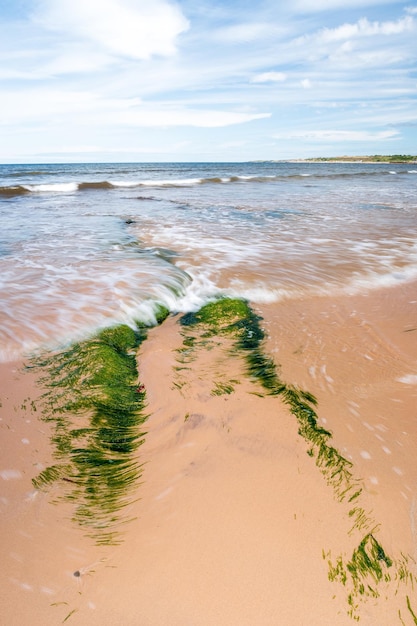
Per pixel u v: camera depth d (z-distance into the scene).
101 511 2.41
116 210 15.28
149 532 2.25
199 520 2.32
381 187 28.94
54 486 2.59
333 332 5.19
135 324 5.29
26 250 8.64
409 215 14.71
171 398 3.60
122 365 4.17
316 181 35.59
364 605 1.90
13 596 1.91
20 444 2.96
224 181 34.81
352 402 3.59
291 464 2.75
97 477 2.68
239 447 2.92
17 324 4.89
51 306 5.50
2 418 3.23
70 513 2.39
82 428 3.18
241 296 6.45
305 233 11.23
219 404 3.48
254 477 2.63
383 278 7.48
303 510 2.38
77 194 22.03
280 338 4.98
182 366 4.22
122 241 9.73
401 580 2.01
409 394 3.74
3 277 6.69
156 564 2.07
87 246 9.13
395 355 4.55
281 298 6.43
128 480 2.65
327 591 1.95
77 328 4.92
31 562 2.08
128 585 1.97
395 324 5.48
